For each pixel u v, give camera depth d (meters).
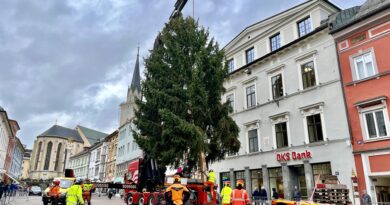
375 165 15.73
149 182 20.75
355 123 17.20
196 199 16.20
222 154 20.17
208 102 19.89
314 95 20.00
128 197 22.19
